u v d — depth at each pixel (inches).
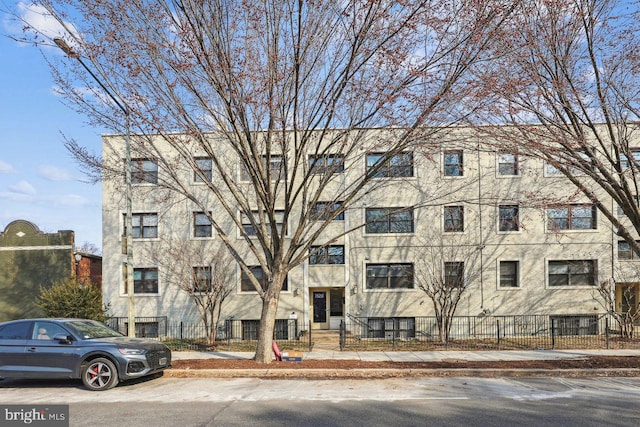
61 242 851.4
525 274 800.3
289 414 296.0
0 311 836.6
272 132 476.1
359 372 446.6
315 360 501.0
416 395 353.4
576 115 445.7
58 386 391.2
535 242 802.8
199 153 814.5
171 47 396.5
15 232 853.2
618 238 802.2
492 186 804.0
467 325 793.6
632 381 412.8
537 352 573.9
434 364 477.1
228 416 291.3
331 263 815.7
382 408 311.6
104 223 838.5
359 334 781.9
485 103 417.1
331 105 427.8
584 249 797.9
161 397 349.1
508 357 530.6
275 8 400.2
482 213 805.9
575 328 792.3
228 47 406.9
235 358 525.0
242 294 813.9
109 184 838.5
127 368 377.1
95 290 714.8
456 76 399.9
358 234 814.5
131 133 517.7
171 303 819.4
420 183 810.2
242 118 432.1
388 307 804.6
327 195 801.6
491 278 800.9
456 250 801.6
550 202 618.2
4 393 365.4
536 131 465.1
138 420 282.0
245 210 492.1
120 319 817.5
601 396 350.3
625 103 426.3
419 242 807.1
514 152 437.7
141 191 823.7
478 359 516.1
